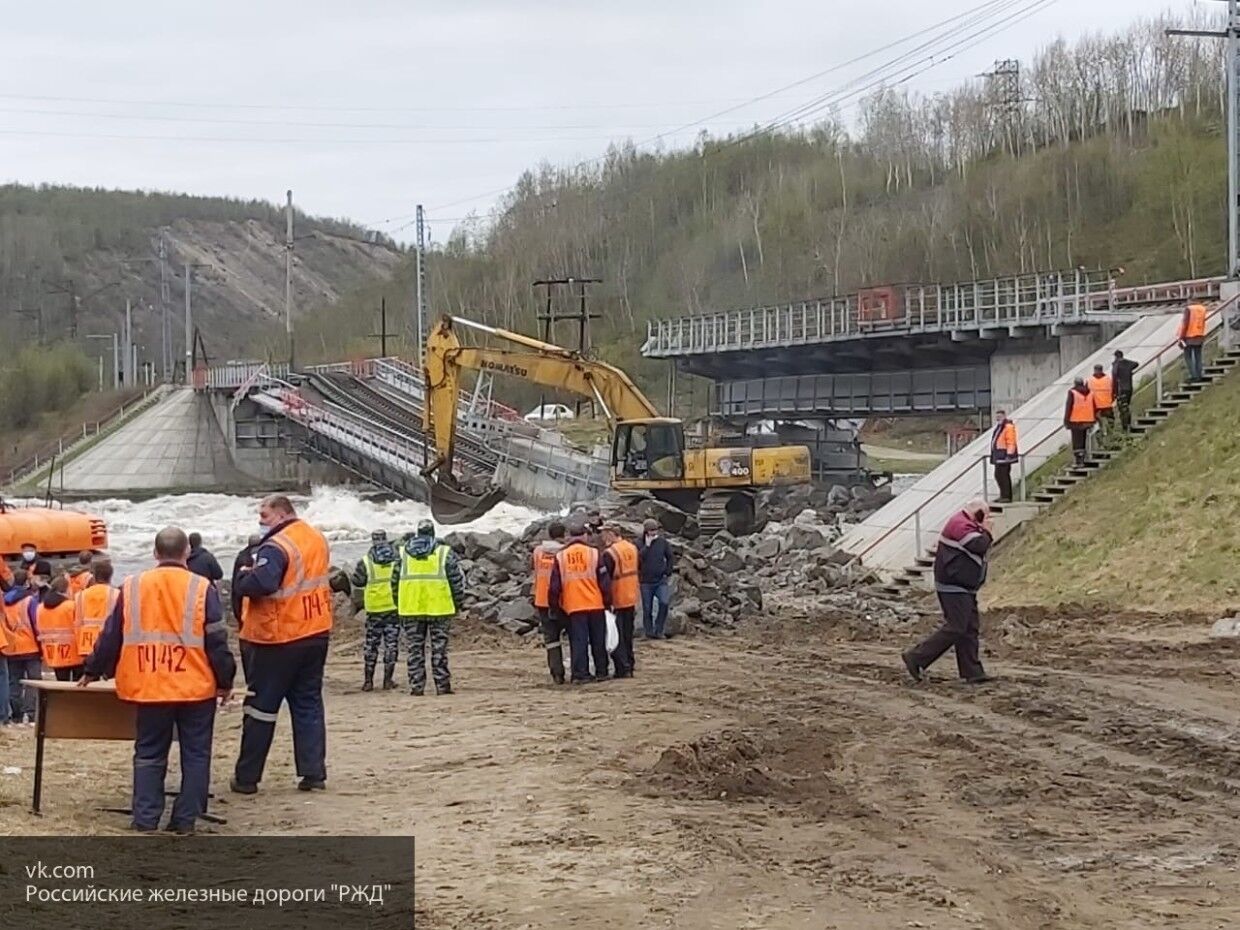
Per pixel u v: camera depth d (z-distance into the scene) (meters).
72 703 12.05
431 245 138.12
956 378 63.03
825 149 145.88
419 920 9.36
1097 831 11.83
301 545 13.69
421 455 78.56
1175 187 110.94
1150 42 133.75
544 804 13.09
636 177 141.50
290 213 95.94
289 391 89.50
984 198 118.19
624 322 121.00
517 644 27.91
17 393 117.94
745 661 23.88
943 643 20.16
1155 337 42.47
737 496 47.53
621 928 9.14
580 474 68.50
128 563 57.12
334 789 14.04
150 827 11.72
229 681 11.83
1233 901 9.81
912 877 10.39
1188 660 21.55
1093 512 31.67
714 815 12.52
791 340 66.44
